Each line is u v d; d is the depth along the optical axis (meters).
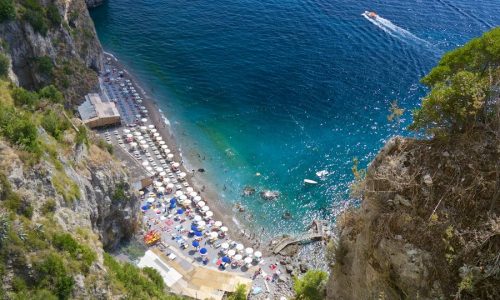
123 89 104.81
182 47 121.06
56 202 47.00
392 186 25.55
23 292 39.00
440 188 24.02
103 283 45.47
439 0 139.00
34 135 48.44
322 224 78.44
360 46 120.19
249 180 87.19
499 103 23.69
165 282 63.88
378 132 96.31
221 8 137.88
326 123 99.06
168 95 106.00
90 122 90.31
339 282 32.53
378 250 26.23
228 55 118.44
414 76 109.62
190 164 89.38
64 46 93.44
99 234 62.44
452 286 22.56
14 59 82.31
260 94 106.50
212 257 72.12
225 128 98.31
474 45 26.69
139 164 84.00
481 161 23.27
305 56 117.56
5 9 79.00
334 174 88.12
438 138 25.44
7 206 41.50
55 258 41.62
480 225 22.22
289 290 67.94
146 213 78.06
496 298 21.16
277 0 142.38
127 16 132.62
